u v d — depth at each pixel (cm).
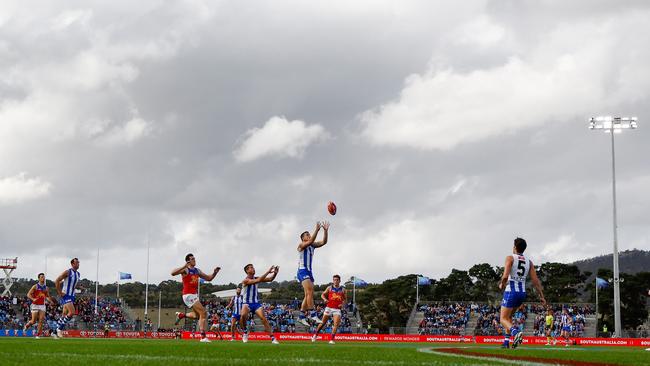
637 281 11131
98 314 9375
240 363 1252
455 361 1419
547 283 12425
